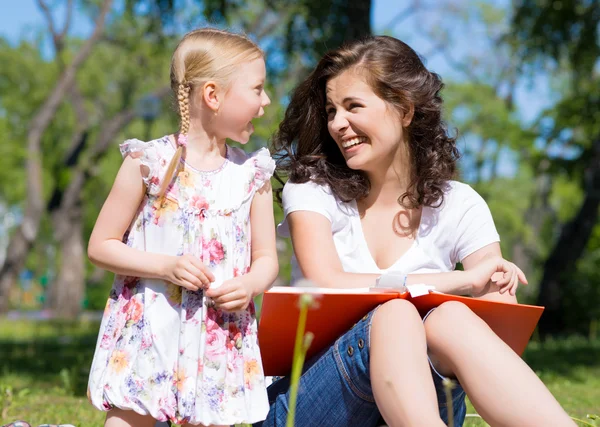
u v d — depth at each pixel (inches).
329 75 123.1
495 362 92.7
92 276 1594.5
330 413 103.8
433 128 123.5
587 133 616.7
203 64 110.0
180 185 108.6
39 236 1499.8
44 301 1632.6
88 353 347.6
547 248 1330.0
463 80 1202.0
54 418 161.3
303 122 128.4
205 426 102.3
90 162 1070.4
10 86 1290.6
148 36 550.0
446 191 126.0
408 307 97.2
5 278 942.4
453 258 128.4
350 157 122.5
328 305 101.8
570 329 576.4
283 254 411.5
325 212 123.5
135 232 108.6
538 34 538.9
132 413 103.4
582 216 576.1
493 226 126.4
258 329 106.4
